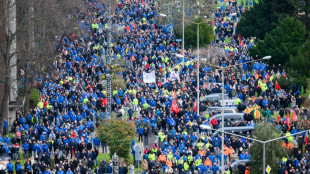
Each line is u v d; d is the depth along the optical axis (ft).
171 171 580.71
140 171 615.98
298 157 612.70
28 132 655.76
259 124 607.78
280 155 588.09
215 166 577.43
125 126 617.21
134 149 607.37
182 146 613.93
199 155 595.06
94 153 612.70
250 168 590.55
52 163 605.31
